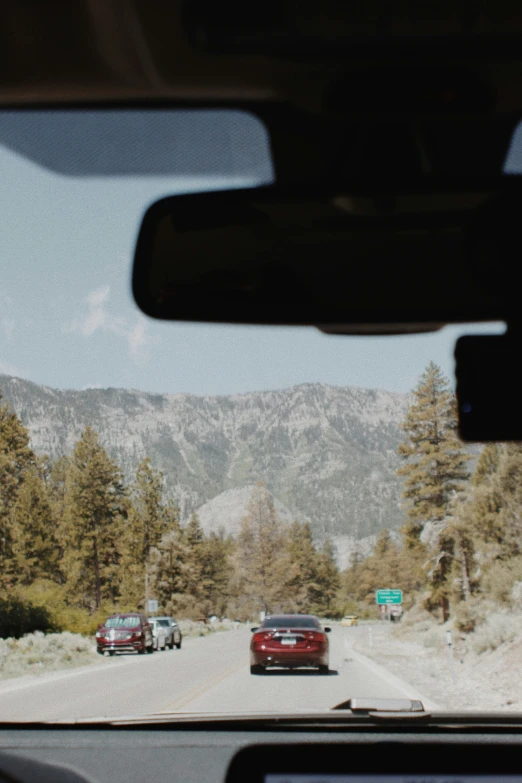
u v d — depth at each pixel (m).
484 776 3.39
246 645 49.06
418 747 3.39
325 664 20.67
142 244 2.71
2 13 2.95
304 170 3.53
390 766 3.39
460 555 38.62
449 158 3.30
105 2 2.86
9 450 77.69
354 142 3.21
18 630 54.00
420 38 2.73
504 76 2.91
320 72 3.00
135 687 17.64
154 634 41.38
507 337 1.96
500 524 29.89
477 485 31.34
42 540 78.06
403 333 3.03
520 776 3.40
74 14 2.94
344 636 54.69
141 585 94.06
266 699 14.09
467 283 2.80
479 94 2.97
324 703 13.36
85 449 94.75
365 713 5.28
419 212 2.66
